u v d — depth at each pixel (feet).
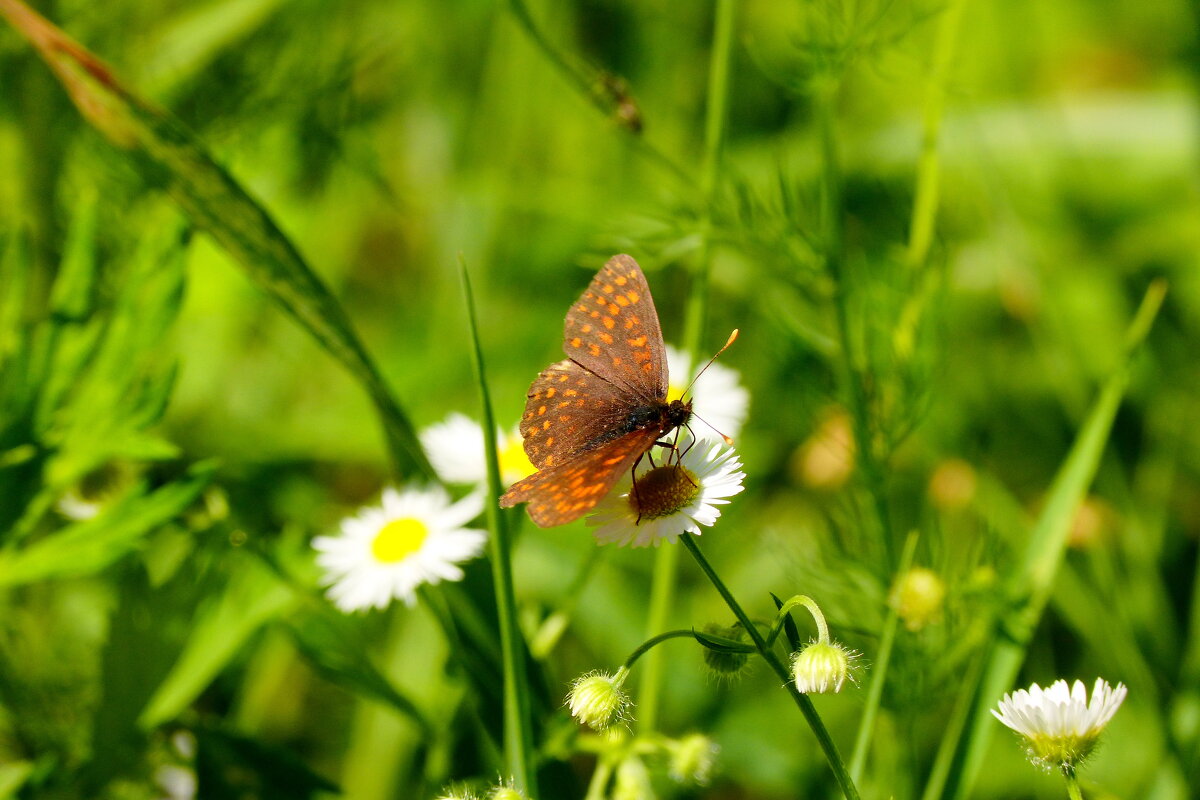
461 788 2.02
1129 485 2.29
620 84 2.11
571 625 2.23
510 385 2.35
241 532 2.09
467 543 2.04
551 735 2.02
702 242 2.11
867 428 2.09
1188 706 2.09
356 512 2.29
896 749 2.06
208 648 2.07
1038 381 2.34
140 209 2.23
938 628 2.04
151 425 2.08
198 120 2.28
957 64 2.32
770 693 2.19
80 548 2.06
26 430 2.07
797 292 2.16
